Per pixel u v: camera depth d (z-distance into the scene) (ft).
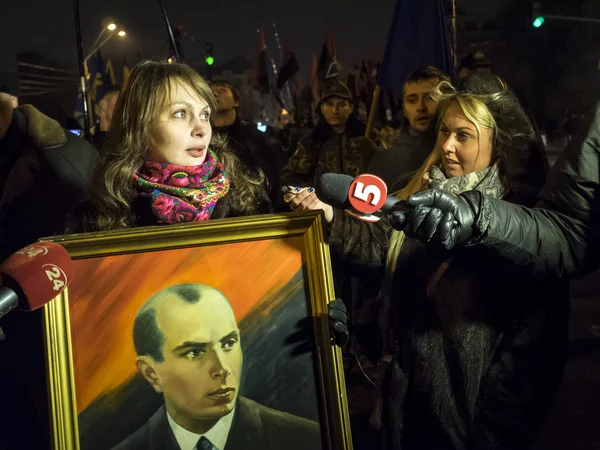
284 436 6.28
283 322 6.40
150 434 6.20
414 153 13.69
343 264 8.48
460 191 7.91
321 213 6.54
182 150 7.27
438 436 7.78
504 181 7.94
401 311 8.13
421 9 17.37
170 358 6.28
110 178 7.29
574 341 18.16
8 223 10.98
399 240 8.18
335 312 6.30
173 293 6.32
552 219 7.12
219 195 7.47
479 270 7.68
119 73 79.30
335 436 6.28
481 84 7.95
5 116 11.03
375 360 9.66
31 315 9.73
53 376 6.08
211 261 6.40
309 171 17.88
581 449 12.73
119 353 6.23
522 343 7.62
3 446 9.92
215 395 6.27
